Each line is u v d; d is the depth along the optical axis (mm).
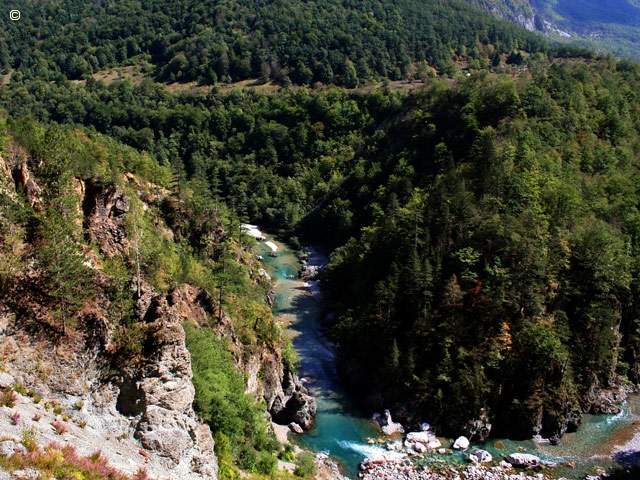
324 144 191625
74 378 35906
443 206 92750
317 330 97125
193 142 198500
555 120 117125
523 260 78625
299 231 159125
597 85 139000
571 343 77938
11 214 38625
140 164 90875
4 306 35281
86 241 52219
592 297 82000
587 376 77438
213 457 43250
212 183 182375
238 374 57750
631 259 87250
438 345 76000
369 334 82875
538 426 70625
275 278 121750
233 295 78250
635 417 76438
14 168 45531
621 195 101312
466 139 121375
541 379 72938
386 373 76750
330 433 69688
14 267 36562
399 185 123188
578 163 108438
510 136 108125
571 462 65500
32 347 35219
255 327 73438
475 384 71312
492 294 77125
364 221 131750
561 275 82312
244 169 186375
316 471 58062
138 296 43344
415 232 89062
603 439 70875
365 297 90250
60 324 36875
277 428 68125
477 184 98562
